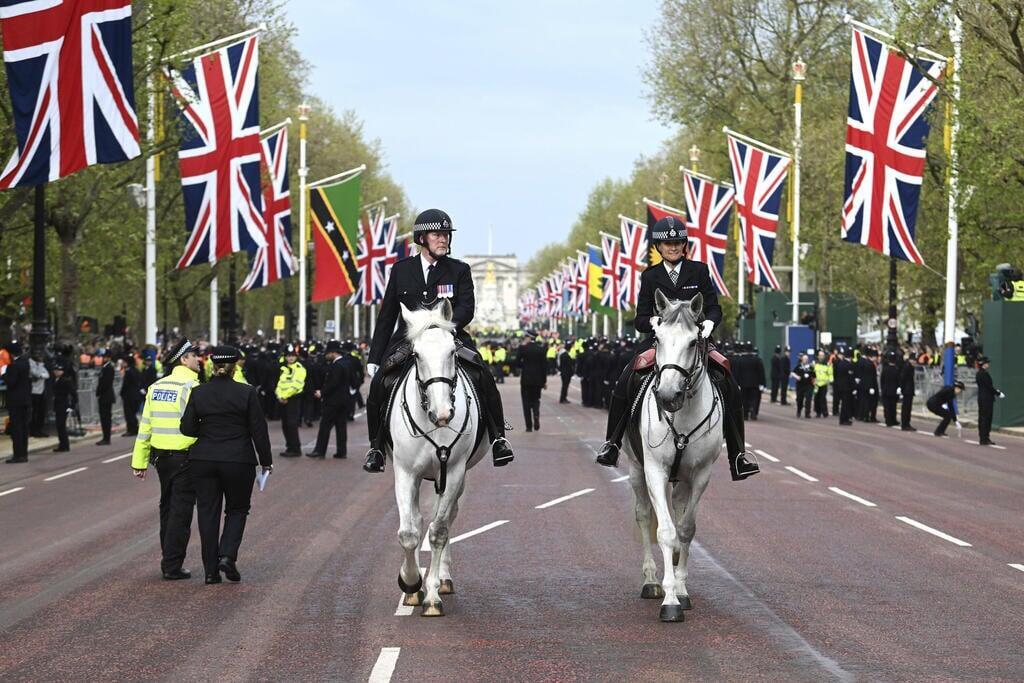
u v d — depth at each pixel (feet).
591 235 451.12
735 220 241.96
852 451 97.81
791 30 208.64
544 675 29.60
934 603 38.06
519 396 202.28
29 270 141.69
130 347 131.54
